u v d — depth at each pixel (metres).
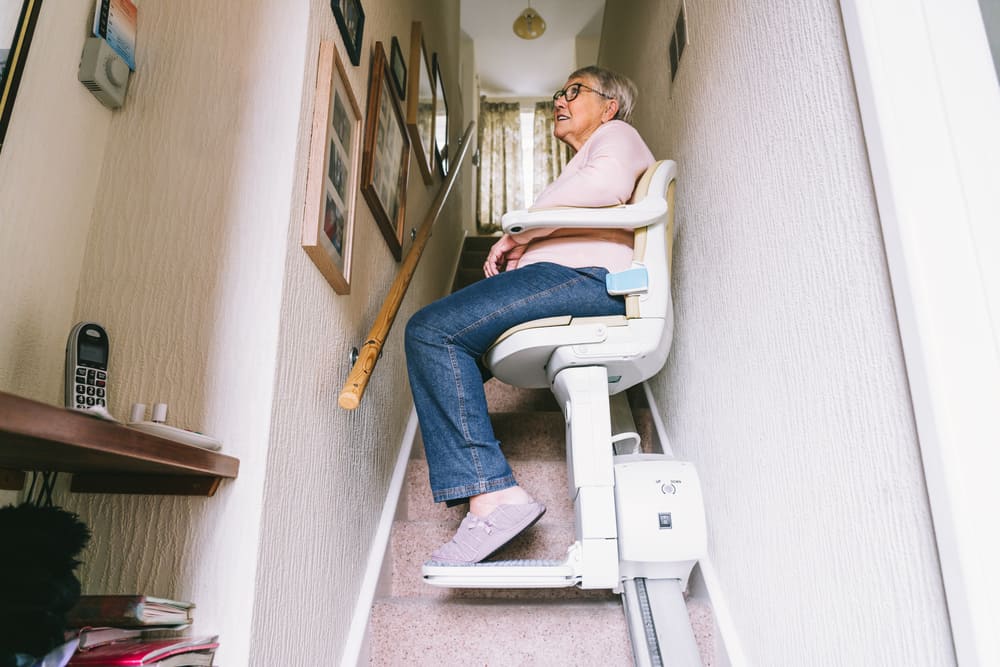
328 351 1.20
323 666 1.10
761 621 1.11
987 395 0.63
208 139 1.03
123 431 0.63
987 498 0.60
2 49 0.83
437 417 1.27
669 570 1.25
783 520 1.03
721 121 1.44
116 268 0.98
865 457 0.80
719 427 1.36
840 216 0.87
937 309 0.66
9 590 0.57
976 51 0.73
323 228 1.10
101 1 1.00
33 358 0.87
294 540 1.00
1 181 0.83
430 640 1.30
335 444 1.22
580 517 1.22
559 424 1.92
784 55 1.08
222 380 0.93
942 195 0.69
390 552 1.53
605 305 1.30
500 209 5.88
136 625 0.76
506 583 1.16
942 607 0.65
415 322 1.30
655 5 2.29
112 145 1.03
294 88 1.05
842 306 0.86
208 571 0.87
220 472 0.84
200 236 0.99
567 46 5.47
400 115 1.88
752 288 1.20
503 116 6.16
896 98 0.73
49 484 0.86
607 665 1.27
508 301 1.28
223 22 1.08
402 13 2.07
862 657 0.80
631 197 1.41
